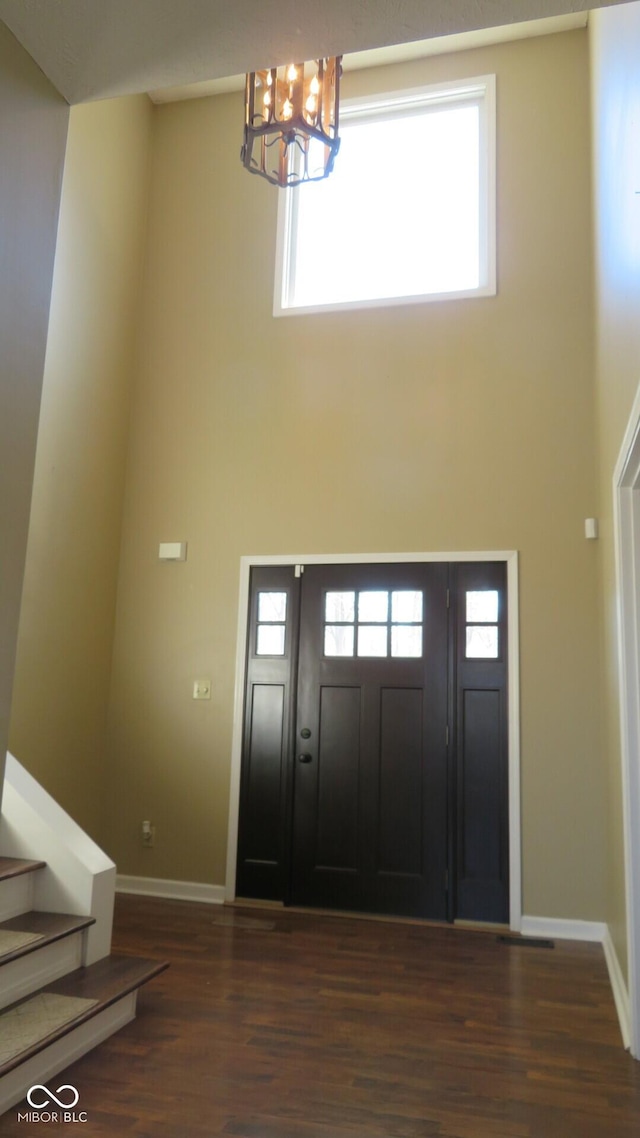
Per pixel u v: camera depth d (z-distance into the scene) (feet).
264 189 18.11
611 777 12.92
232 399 17.52
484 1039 9.88
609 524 12.50
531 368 15.85
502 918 14.71
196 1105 8.02
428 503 16.02
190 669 16.94
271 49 4.81
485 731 15.25
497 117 16.78
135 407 18.11
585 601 14.96
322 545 16.49
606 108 12.45
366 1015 10.52
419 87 17.38
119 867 16.70
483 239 16.67
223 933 13.98
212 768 16.52
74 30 4.57
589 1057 9.45
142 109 18.61
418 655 15.76
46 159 4.91
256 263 17.87
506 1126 7.84
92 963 10.44
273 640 16.62
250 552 16.92
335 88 12.75
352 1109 8.06
